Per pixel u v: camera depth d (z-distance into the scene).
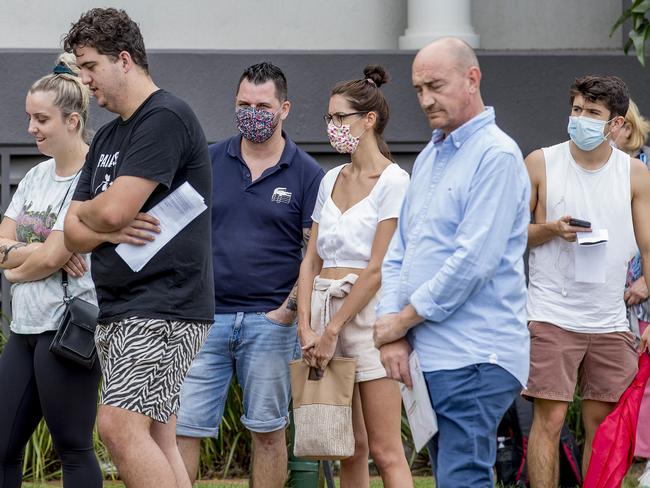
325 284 10.26
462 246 7.81
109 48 8.40
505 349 7.99
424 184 8.34
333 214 10.36
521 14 16.94
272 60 15.80
